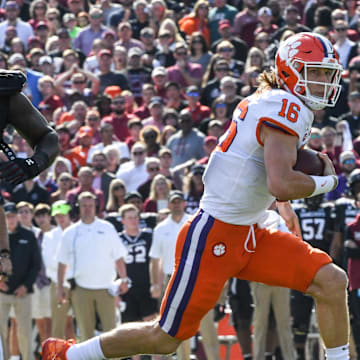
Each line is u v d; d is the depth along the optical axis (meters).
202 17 50.31
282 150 13.60
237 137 14.35
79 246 29.23
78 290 29.30
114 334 14.96
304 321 28.36
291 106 13.70
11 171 13.84
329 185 13.91
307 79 13.98
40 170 14.20
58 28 52.19
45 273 31.81
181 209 29.47
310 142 36.69
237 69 44.59
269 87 14.41
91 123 40.53
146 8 51.22
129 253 30.22
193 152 37.97
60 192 35.75
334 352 14.84
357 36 47.56
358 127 39.81
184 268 14.66
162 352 15.01
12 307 30.59
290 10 46.47
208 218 14.60
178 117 41.22
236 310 28.61
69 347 15.19
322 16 47.81
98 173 36.25
